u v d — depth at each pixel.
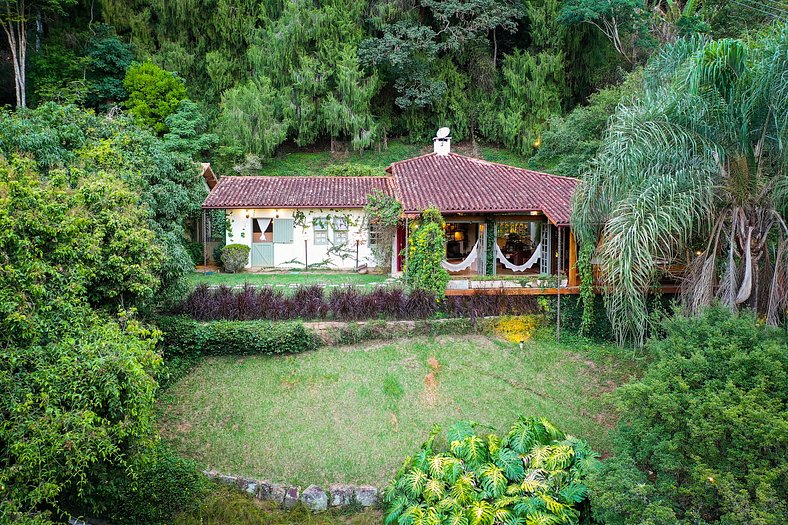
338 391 12.40
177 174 15.73
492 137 33.72
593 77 33.84
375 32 33.94
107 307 9.27
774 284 10.38
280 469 10.73
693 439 7.39
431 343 13.97
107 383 6.79
